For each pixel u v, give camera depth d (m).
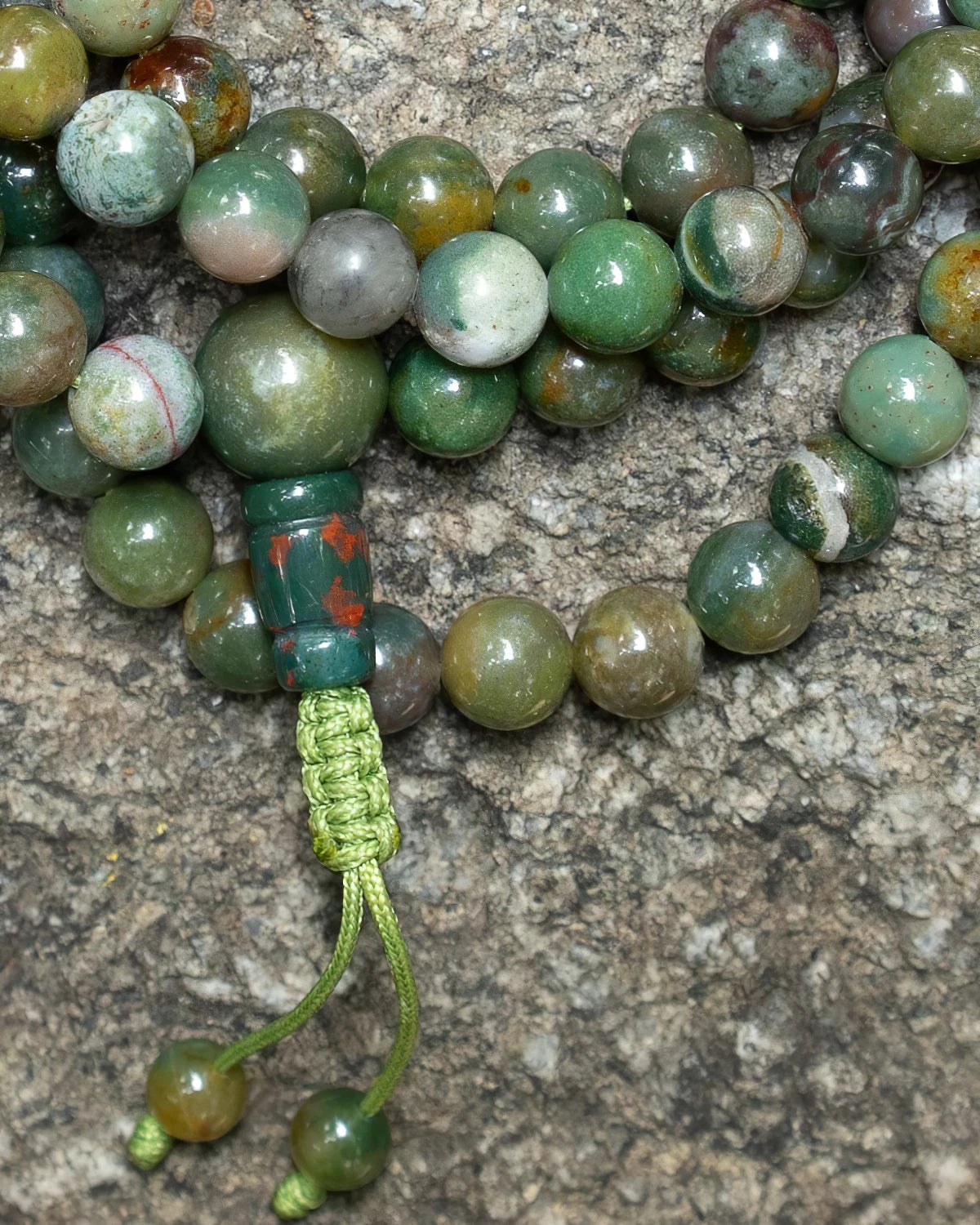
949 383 0.17
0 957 0.19
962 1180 0.19
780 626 0.17
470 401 0.17
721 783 0.18
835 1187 0.19
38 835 0.18
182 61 0.17
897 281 0.18
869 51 0.18
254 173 0.16
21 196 0.17
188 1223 0.19
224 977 0.18
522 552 0.18
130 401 0.17
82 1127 0.19
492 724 0.17
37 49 0.16
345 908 0.17
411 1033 0.17
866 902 0.18
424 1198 0.19
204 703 0.18
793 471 0.17
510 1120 0.19
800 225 0.17
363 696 0.17
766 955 0.18
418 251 0.17
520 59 0.18
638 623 0.17
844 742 0.18
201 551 0.17
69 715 0.18
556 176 0.17
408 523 0.18
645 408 0.18
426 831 0.18
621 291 0.17
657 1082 0.19
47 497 0.18
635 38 0.18
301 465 0.17
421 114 0.18
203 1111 0.18
